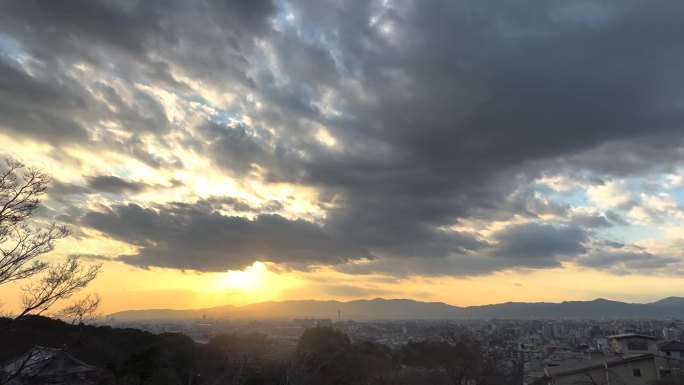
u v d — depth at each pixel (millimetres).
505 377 40531
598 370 36000
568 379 37062
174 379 38469
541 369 53094
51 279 12086
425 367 46750
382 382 42625
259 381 37219
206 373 42469
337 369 44000
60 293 12164
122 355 39719
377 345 62812
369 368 46188
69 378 17875
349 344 56438
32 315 11812
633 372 35312
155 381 36750
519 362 44750
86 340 18516
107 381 31016
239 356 37812
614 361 35875
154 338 49781
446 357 45312
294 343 80000
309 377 38094
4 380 11516
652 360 35250
